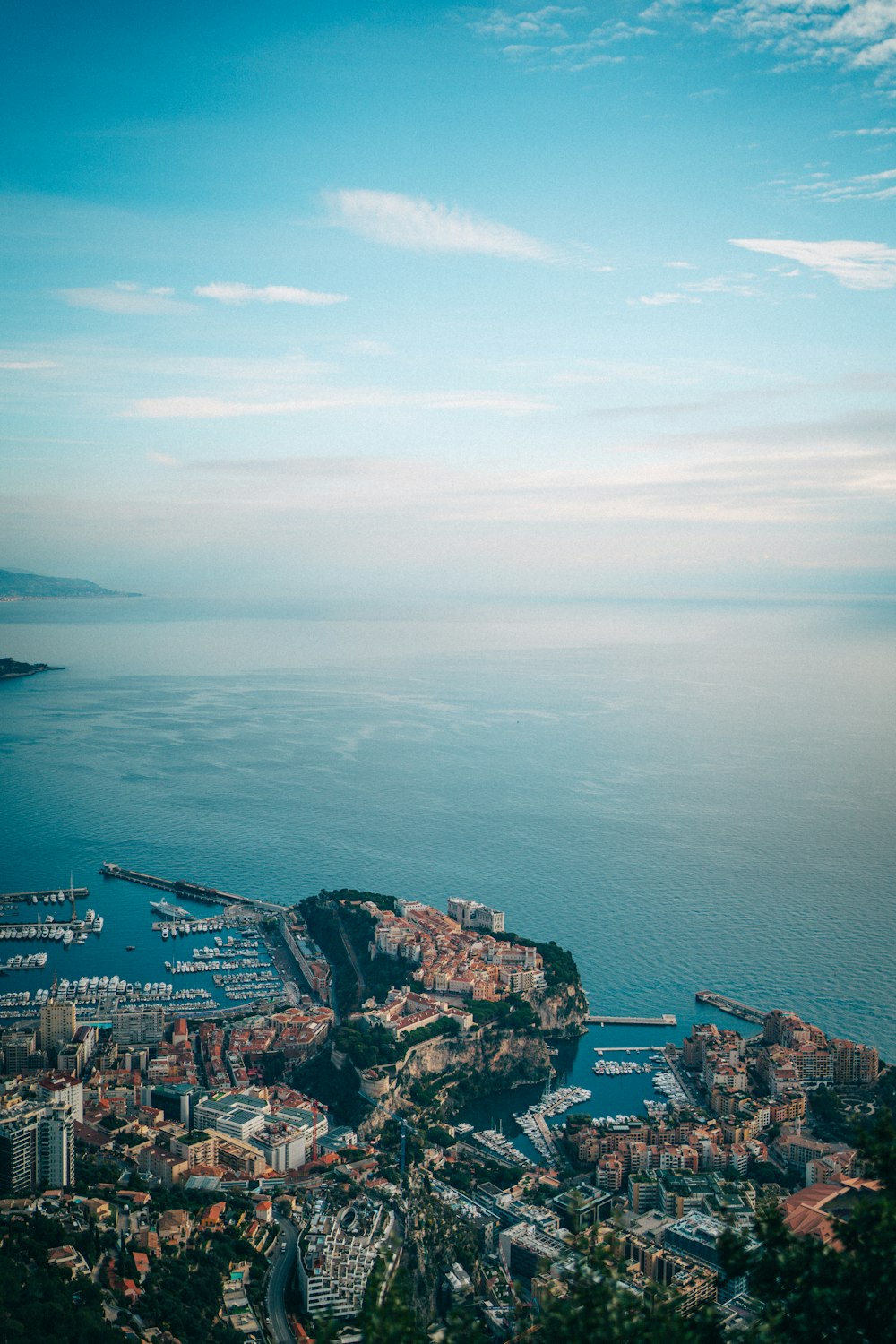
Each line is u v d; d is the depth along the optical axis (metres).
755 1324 94.88
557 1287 115.62
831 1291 91.94
